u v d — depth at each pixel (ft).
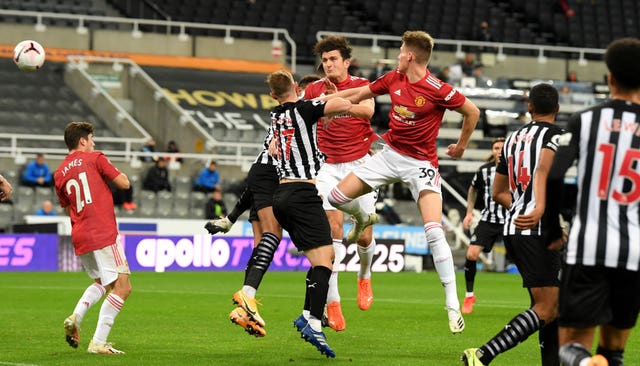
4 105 179.42
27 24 194.49
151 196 160.76
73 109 183.73
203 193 163.94
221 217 62.80
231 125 189.67
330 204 57.52
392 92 55.21
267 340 61.05
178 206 162.20
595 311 34.50
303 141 51.42
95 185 54.34
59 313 77.92
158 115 190.60
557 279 45.93
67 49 196.75
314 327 50.90
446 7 227.20
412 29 221.46
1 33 192.54
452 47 222.07
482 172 83.61
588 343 35.65
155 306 85.40
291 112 51.42
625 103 34.94
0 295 95.86
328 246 51.52
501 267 161.07
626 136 34.42
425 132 55.47
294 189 51.39
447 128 192.44
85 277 125.80
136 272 139.03
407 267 153.99
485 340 62.69
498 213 83.10
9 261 138.92
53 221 145.79
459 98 54.54
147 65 201.26
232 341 60.44
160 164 161.79
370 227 65.10
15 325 68.80
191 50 206.49
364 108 55.31
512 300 99.04
